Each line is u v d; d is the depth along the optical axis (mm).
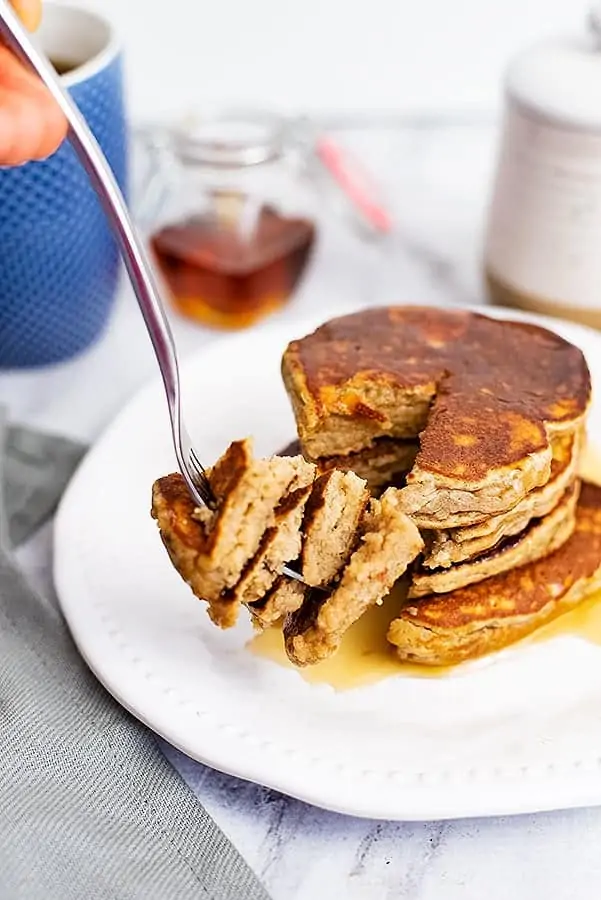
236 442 472
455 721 503
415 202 779
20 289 628
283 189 716
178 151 680
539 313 658
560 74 622
